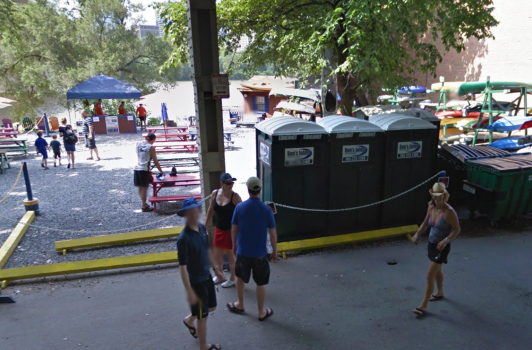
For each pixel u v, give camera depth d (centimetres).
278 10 1200
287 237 668
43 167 1420
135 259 608
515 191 711
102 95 2316
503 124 1230
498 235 711
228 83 575
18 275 561
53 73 2783
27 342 424
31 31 2656
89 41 2933
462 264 596
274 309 484
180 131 2053
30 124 2752
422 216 730
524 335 425
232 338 427
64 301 509
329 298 509
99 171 1353
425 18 955
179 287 544
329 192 669
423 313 464
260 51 1362
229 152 1656
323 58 1041
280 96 2525
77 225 813
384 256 639
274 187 643
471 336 424
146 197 958
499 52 1823
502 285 532
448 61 2136
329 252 659
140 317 470
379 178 694
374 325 447
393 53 971
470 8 980
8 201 998
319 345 414
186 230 363
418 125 683
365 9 821
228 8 1231
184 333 439
